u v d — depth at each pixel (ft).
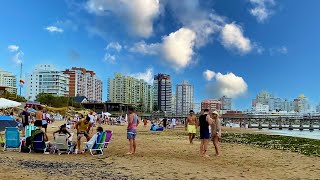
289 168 49.16
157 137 116.16
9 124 103.55
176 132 163.22
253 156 62.08
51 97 468.75
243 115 470.39
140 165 48.32
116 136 115.96
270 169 47.98
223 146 81.41
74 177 37.70
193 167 47.50
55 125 194.90
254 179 39.88
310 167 50.37
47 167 44.19
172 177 39.52
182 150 69.77
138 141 92.63
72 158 55.47
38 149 61.93
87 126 64.69
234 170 46.24
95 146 61.21
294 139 121.49
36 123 81.66
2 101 128.16
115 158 56.13
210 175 41.47
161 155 61.05
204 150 60.64
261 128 336.49
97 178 37.58
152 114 556.10
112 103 566.77
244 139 120.98
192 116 85.46
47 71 634.84
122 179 37.55
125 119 303.89
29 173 39.09
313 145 93.81
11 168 42.09
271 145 93.15
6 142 63.46
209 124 60.80
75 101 534.78
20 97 376.07
